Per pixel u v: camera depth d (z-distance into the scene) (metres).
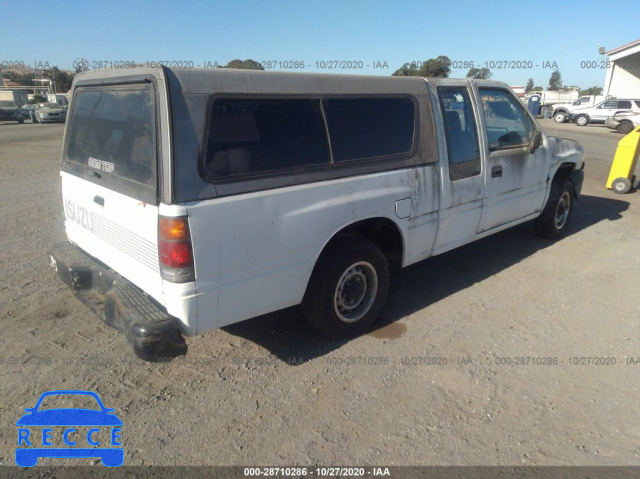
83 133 3.61
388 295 4.68
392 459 2.65
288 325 4.10
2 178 10.62
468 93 4.51
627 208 7.92
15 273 5.09
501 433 2.83
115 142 3.17
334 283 3.59
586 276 5.09
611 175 9.16
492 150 4.77
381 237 4.15
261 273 3.12
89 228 3.66
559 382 3.31
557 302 4.50
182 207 2.72
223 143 2.87
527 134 5.30
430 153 4.10
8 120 31.34
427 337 3.89
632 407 3.06
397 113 3.85
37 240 6.19
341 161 3.46
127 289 3.17
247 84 2.97
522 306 4.43
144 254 3.01
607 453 2.68
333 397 3.16
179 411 3.03
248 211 2.97
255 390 3.23
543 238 6.29
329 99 3.40
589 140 18.86
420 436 2.81
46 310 4.30
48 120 30.81
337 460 2.64
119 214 3.18
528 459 2.64
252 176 3.00
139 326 2.78
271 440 2.79
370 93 3.65
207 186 2.81
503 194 4.96
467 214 4.57
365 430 2.86
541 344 3.78
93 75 3.47
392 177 3.79
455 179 4.34
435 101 4.14
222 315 3.01
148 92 2.80
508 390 3.22
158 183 2.77
